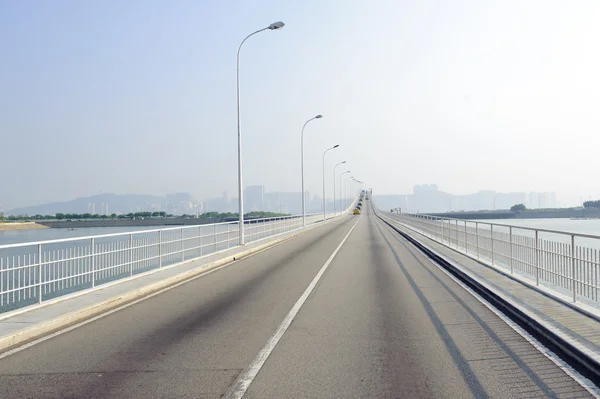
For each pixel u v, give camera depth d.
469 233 18.64
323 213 72.31
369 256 20.12
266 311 9.12
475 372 5.48
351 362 5.89
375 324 7.94
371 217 95.88
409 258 19.25
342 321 8.18
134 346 6.73
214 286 12.43
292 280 13.32
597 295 7.98
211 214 114.44
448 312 8.88
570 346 6.16
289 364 5.84
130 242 12.97
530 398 4.70
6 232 87.12
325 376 5.38
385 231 41.97
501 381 5.18
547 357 6.05
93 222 98.38
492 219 134.38
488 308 9.24
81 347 6.70
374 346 6.60
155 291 11.68
